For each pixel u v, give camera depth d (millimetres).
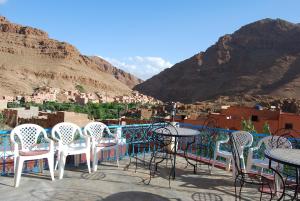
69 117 33500
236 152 5199
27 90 134500
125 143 7109
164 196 5012
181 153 7949
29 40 199750
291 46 187750
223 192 5340
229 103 88750
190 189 5422
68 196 4762
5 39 192375
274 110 28422
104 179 5684
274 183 5117
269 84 147000
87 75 189875
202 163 7234
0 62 160500
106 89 190500
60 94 108875
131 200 4750
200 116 31766
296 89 127250
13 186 5055
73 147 5871
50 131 6043
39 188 5027
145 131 7754
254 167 6754
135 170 6371
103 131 6914
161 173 6301
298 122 25969
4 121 38938
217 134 7398
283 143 5574
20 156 5023
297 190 4480
